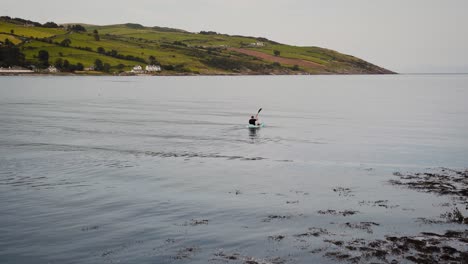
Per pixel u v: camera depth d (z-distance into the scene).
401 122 86.94
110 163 46.78
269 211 31.64
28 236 26.89
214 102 138.75
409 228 28.19
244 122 84.44
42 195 35.06
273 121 87.00
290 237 26.88
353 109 117.56
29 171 42.72
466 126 80.12
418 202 33.53
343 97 170.25
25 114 93.56
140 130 71.62
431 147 57.88
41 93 164.00
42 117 88.44
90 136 64.75
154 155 51.41
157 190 36.84
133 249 25.19
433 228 28.17
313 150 55.50
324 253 24.59
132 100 142.38
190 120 86.62
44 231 27.67
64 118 87.38
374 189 37.28
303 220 29.80
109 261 23.75
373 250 24.83
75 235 27.09
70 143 58.50
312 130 74.19
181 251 24.95
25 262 23.59
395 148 57.12
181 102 136.88
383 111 111.44
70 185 38.03
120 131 70.25
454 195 35.25
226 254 24.59
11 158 48.50
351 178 41.19
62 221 29.39
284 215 30.80
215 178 40.97
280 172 43.53
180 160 48.81
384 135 68.75
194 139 63.28
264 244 25.88
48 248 25.27
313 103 138.62
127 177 41.03
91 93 171.62
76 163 46.50
